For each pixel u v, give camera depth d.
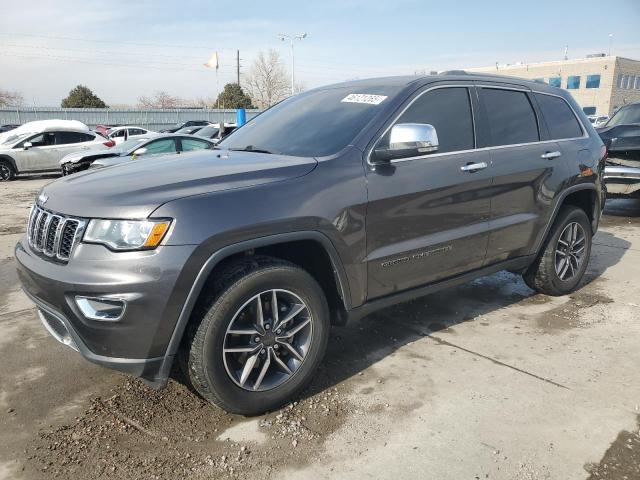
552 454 2.63
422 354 3.71
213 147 4.06
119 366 2.61
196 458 2.62
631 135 8.37
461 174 3.63
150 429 2.86
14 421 2.95
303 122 3.71
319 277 3.26
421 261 3.51
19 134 17.27
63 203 2.78
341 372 3.47
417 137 3.05
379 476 2.49
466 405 3.06
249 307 2.83
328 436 2.79
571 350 3.75
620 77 65.94
